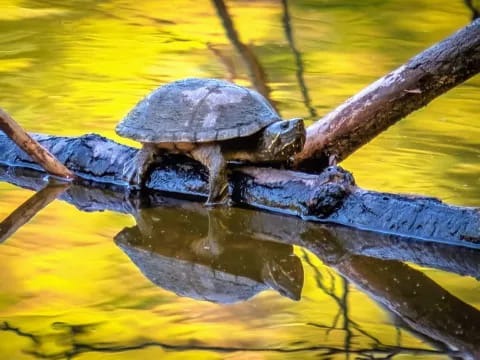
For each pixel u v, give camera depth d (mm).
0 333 5703
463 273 6938
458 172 9086
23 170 9297
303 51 14055
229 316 6051
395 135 10422
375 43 14578
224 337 5688
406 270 6984
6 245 7355
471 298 6434
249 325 5906
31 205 8383
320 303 6324
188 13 16391
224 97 8133
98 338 5656
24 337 5652
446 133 10484
